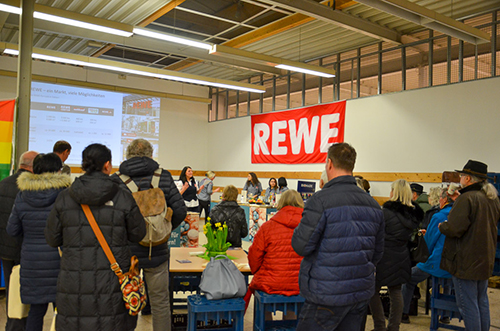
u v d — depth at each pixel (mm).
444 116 7773
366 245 2193
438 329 4023
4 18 8164
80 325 2139
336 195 2182
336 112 9773
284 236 3010
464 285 3318
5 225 3238
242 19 8406
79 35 8641
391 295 3395
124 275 2213
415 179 8172
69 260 2168
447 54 7793
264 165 11820
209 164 14141
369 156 9039
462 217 3215
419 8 5688
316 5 6836
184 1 7648
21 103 5289
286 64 7863
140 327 3834
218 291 2926
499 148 6984
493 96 7086
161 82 13273
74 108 11695
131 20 8250
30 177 2725
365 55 9258
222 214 4211
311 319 2193
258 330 3105
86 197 2135
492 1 6891
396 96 8586
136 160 2891
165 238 2896
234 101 13305
